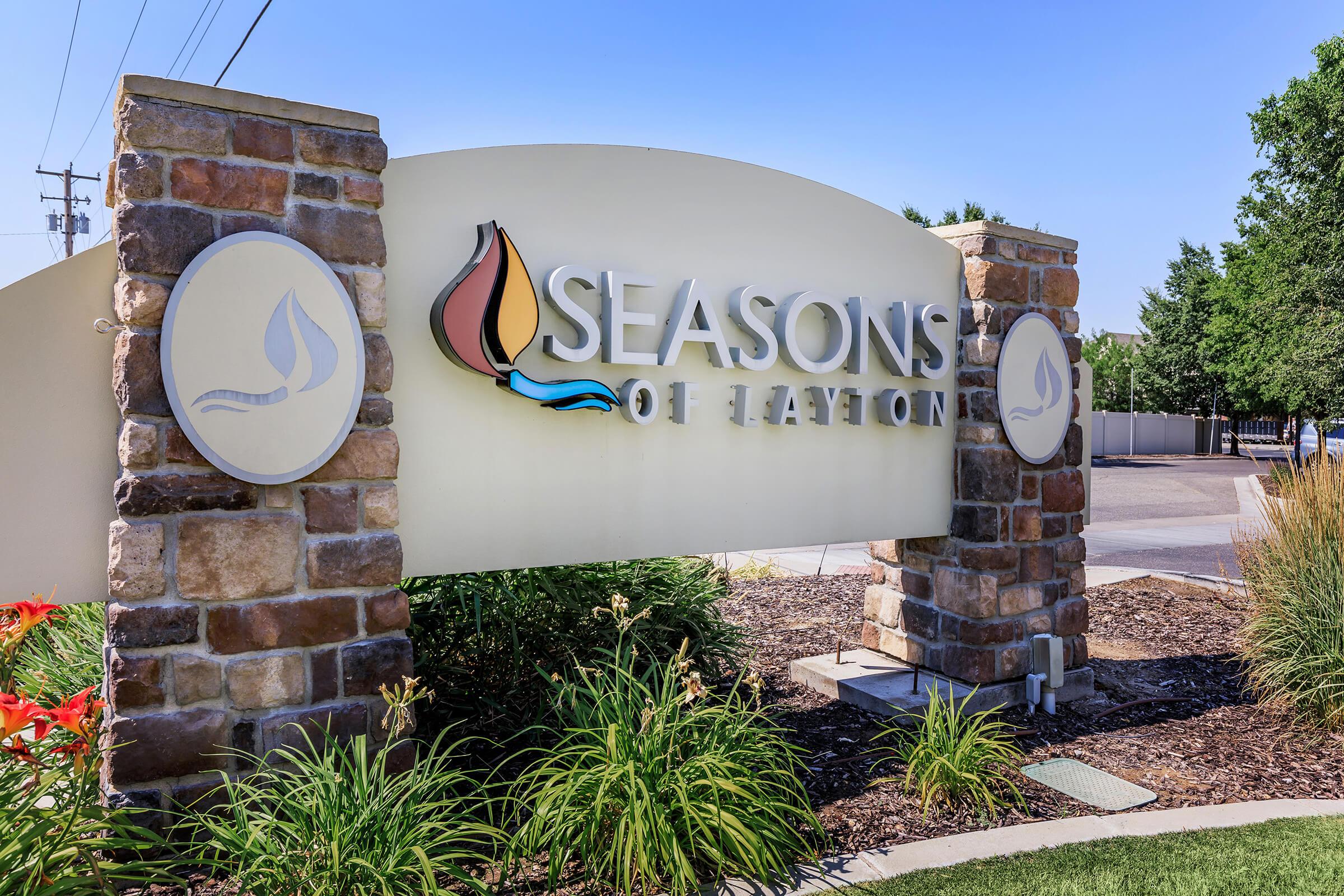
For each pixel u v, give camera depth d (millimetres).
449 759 3850
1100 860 3291
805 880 3135
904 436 5250
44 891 2434
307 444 3234
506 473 3928
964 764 3891
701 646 4910
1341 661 4879
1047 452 5457
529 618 4492
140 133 2955
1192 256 44000
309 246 3254
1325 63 24234
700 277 4469
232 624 3145
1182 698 5480
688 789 3186
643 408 4215
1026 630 5344
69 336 3195
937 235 5582
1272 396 29219
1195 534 14023
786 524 4828
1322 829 3598
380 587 3428
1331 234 23781
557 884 3008
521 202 3947
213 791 3041
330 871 2600
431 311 3723
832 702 5273
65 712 2539
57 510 3193
